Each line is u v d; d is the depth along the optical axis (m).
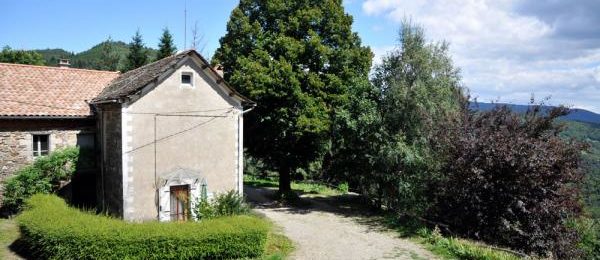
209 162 18.95
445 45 22.70
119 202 17.28
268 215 22.62
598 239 18.88
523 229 16.75
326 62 25.06
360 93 23.44
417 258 14.95
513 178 16.53
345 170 25.42
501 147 16.42
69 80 22.70
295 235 18.11
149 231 13.20
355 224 20.67
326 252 15.64
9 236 15.72
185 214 18.33
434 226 18.89
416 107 21.42
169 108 17.91
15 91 20.03
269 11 25.47
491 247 15.56
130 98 16.92
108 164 18.80
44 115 19.17
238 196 18.86
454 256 15.10
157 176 17.62
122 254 12.80
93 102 19.48
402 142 20.97
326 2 25.72
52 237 12.52
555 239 16.80
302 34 25.59
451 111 19.91
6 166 18.66
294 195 26.95
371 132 22.56
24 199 17.81
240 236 14.14
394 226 19.95
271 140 25.31
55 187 19.53
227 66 26.36
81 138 20.81
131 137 17.03
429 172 19.48
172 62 17.80
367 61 26.41
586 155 17.52
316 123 23.23
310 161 27.44
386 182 22.53
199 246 13.59
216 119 19.17
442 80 21.84
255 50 24.22
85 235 12.48
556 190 16.47
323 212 23.89
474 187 16.94
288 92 23.52
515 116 18.45
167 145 17.88
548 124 17.98
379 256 15.18
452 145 17.62
